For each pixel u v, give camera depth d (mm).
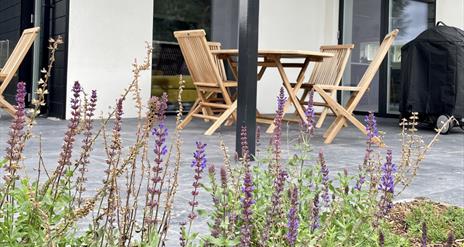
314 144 4281
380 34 7770
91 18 5844
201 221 1900
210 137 4434
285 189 1505
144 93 6250
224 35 7188
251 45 3246
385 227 1581
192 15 6816
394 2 7617
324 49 5551
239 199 1315
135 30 6184
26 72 6277
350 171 2938
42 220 1111
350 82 8211
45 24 6129
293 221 1172
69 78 5711
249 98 3223
